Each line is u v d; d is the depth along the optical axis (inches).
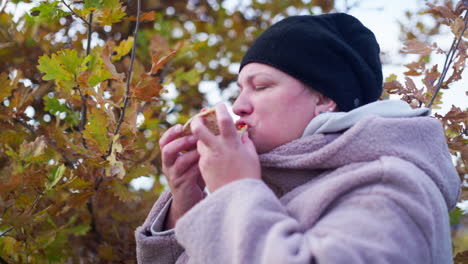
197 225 40.9
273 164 46.0
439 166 45.9
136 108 70.3
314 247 37.1
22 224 65.3
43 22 83.5
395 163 41.3
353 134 43.7
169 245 54.2
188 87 126.3
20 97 76.6
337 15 54.8
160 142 51.5
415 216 38.4
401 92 72.6
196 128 43.5
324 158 44.1
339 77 49.3
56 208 74.4
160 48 88.6
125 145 68.4
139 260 56.1
